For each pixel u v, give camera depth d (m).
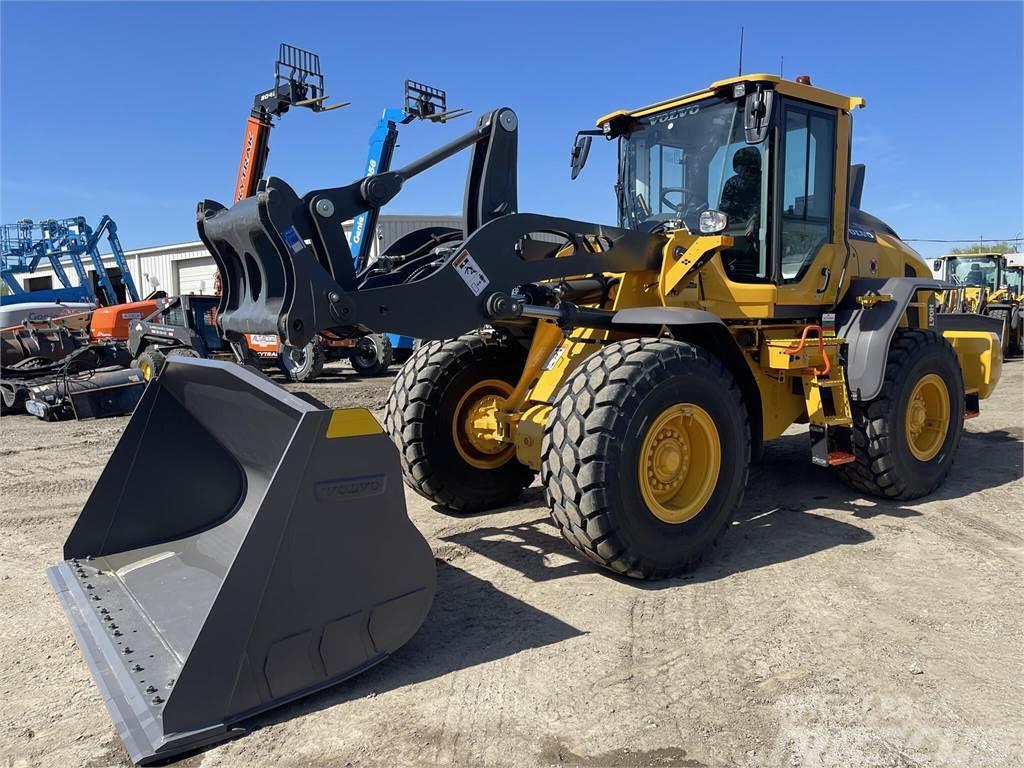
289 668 2.43
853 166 5.57
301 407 2.42
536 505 4.78
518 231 3.55
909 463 4.67
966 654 2.80
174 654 2.53
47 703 2.57
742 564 3.72
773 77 3.95
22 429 8.48
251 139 10.55
